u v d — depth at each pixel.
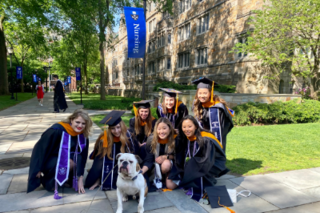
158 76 24.55
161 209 2.84
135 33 8.39
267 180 3.77
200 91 3.55
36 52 27.70
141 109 3.87
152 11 26.91
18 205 2.81
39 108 13.76
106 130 3.39
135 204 2.96
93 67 42.06
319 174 4.05
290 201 3.07
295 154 5.24
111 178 3.31
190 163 3.21
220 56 16.08
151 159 3.36
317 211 2.82
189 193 3.24
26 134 6.77
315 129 8.16
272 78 11.56
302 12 10.35
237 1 14.26
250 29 12.84
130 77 35.91
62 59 32.84
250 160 4.80
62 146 3.12
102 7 16.09
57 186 3.06
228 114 3.62
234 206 2.92
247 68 13.24
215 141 3.23
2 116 10.28
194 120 3.19
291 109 9.88
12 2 16.61
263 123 9.84
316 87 12.33
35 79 32.75
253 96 10.31
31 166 2.98
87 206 2.85
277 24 10.96
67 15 17.84
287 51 11.28
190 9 19.70
